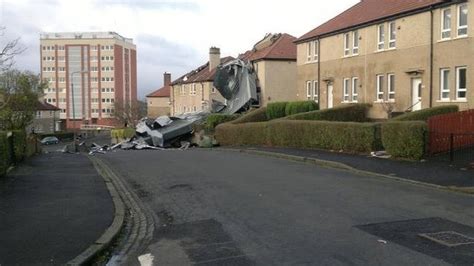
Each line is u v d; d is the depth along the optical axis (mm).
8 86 44625
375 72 32312
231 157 23938
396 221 9336
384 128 19922
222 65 51469
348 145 22609
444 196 12094
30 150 27984
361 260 7047
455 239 8023
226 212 10617
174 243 8398
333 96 37250
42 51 122188
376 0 36875
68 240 8250
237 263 7117
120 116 95062
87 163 22219
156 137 45000
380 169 16984
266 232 8812
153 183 15445
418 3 28812
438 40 26797
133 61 133250
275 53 49250
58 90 122125
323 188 13336
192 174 16969
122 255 7875
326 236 8391
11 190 13320
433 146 18812
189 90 71125
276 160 22016
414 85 29016
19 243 8055
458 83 25547
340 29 35688
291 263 7020
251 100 48594
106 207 11047
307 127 25688
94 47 121875
